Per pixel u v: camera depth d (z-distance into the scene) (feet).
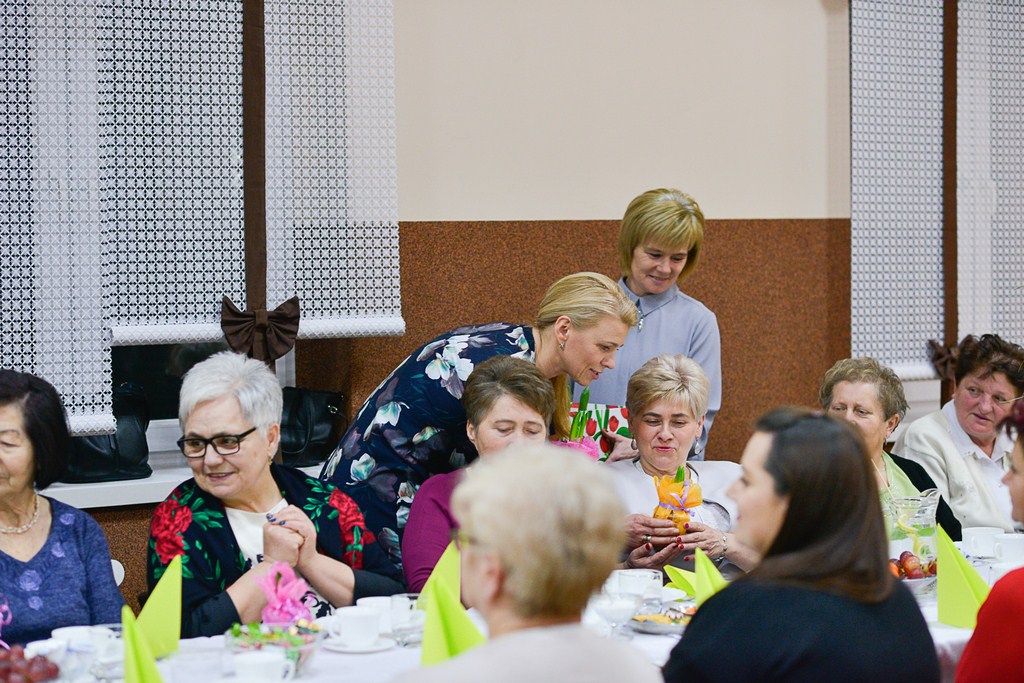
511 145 14.98
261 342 13.24
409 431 10.46
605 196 15.44
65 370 12.70
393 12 13.91
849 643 5.75
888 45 16.03
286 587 7.66
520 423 9.38
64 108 12.59
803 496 6.06
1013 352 12.78
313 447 13.82
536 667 4.57
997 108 16.69
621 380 13.64
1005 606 6.87
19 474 8.29
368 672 7.30
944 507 11.87
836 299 16.62
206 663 6.88
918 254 16.39
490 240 14.92
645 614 8.48
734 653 5.82
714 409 13.92
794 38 16.29
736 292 16.07
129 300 12.93
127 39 12.78
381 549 9.74
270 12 13.24
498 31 14.85
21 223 12.53
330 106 13.55
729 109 16.01
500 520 4.66
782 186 16.33
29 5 12.41
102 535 8.94
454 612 6.77
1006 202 16.80
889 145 16.14
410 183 14.57
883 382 11.57
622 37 15.43
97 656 7.09
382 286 13.88
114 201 12.84
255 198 13.24
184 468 14.08
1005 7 16.65
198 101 13.05
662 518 9.82
